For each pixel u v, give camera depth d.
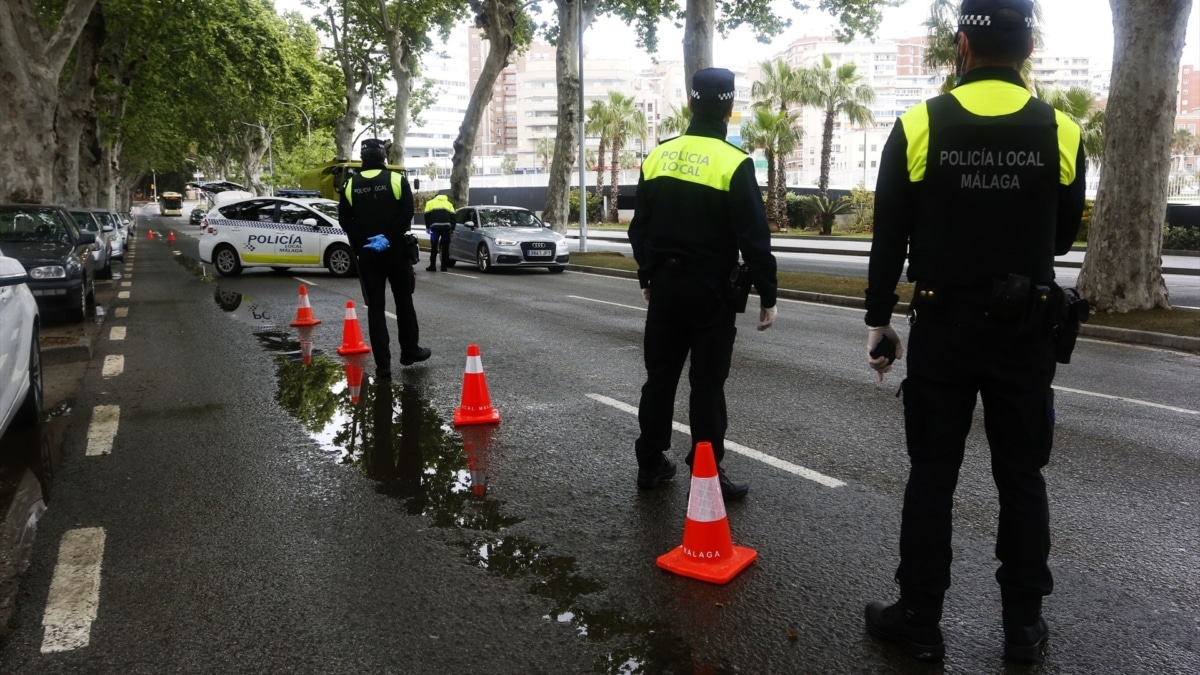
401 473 5.04
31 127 17.08
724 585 3.55
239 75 40.06
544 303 13.48
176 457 5.36
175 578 3.66
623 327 10.88
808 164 133.50
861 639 3.12
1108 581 3.58
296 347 9.45
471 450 5.49
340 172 33.62
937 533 2.91
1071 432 5.93
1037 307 2.68
